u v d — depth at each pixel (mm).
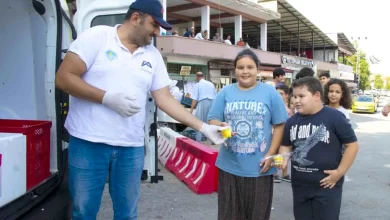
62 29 3434
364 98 30297
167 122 10492
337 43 40969
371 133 14523
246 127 2971
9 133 2713
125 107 2287
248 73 2986
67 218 3002
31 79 3486
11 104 3543
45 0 3242
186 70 17484
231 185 3051
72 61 2324
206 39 19578
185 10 20828
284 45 38625
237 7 22391
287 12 26922
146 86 2562
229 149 3045
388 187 6148
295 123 3047
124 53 2447
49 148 3240
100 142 2406
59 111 3295
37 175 2971
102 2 4496
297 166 3002
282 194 5652
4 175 2449
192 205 4945
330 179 2865
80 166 2451
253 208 3031
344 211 4941
